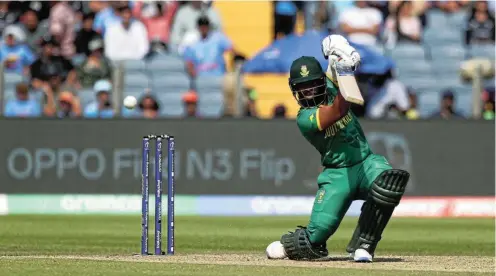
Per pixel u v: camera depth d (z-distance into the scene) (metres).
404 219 62.59
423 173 65.25
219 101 76.56
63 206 63.66
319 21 83.12
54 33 78.62
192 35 81.81
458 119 65.38
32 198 63.69
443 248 41.22
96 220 58.16
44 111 69.12
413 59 83.88
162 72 79.00
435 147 65.25
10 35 76.62
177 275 25.11
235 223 56.53
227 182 64.19
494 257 34.31
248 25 86.19
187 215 63.56
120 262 29.33
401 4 84.75
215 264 28.59
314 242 29.64
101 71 73.88
